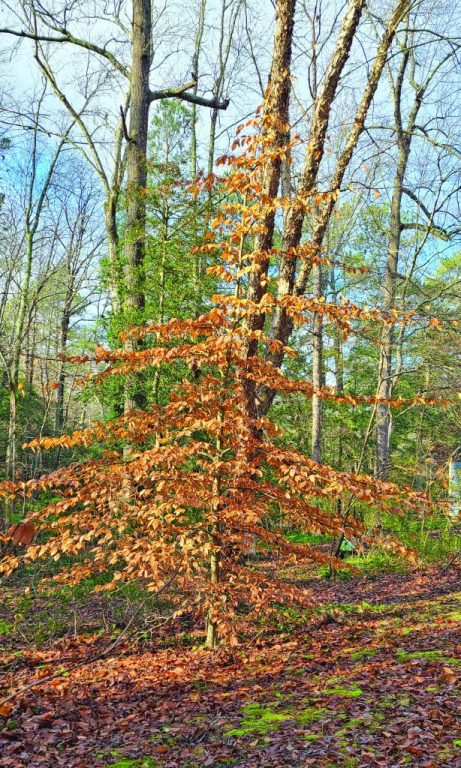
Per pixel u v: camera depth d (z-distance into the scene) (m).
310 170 10.61
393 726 4.74
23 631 9.68
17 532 3.70
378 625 9.30
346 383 30.02
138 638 8.47
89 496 7.49
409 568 14.73
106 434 8.18
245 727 5.24
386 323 7.76
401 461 21.28
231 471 7.28
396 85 19.33
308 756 4.43
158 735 5.34
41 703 6.35
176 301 14.48
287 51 9.92
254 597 7.62
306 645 8.41
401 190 19.47
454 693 5.27
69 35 17.84
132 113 16.61
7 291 21.33
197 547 7.74
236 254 8.12
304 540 20.36
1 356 19.67
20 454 20.38
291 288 10.84
